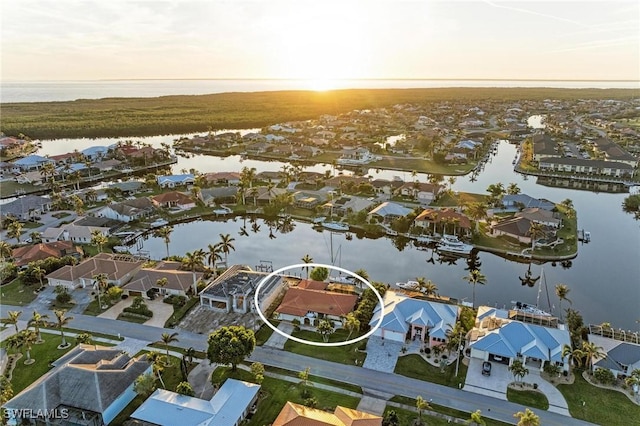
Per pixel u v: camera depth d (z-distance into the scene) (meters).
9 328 81.31
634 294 97.31
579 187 184.38
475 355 72.19
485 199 154.62
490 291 99.00
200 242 128.25
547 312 89.88
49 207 148.38
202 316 85.38
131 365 65.31
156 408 57.97
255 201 154.00
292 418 54.31
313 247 124.56
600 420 59.16
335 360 72.06
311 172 192.25
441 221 125.25
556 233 125.56
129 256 108.56
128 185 170.38
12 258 107.88
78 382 60.16
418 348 75.19
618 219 144.75
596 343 73.44
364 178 175.88
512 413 60.38
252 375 68.06
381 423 55.31
